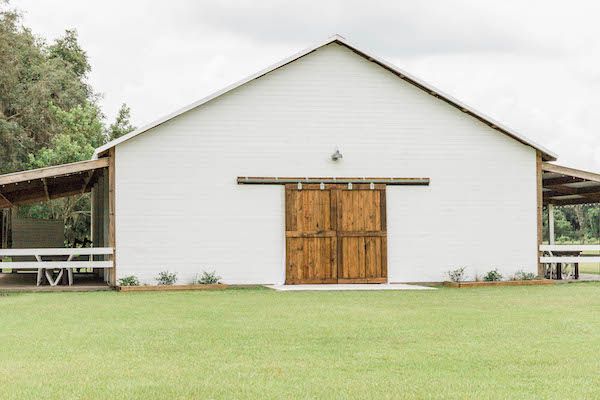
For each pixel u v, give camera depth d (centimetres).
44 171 1964
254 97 2116
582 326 1232
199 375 836
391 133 2173
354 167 2153
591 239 6950
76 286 2052
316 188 2133
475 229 2198
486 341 1075
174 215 2058
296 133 2130
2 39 4169
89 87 5088
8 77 4197
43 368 877
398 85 2180
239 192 2094
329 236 2130
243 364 902
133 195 2041
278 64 2109
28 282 2327
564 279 2288
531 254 2225
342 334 1143
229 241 2083
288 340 1086
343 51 2159
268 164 2112
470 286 2086
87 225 4056
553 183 2444
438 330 1186
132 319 1339
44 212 3719
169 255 2050
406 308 1507
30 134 4369
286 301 1655
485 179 2208
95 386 777
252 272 2091
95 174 2491
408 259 2167
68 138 3500
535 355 958
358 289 1975
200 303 1619
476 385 779
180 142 2070
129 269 2031
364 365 895
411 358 938
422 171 2183
